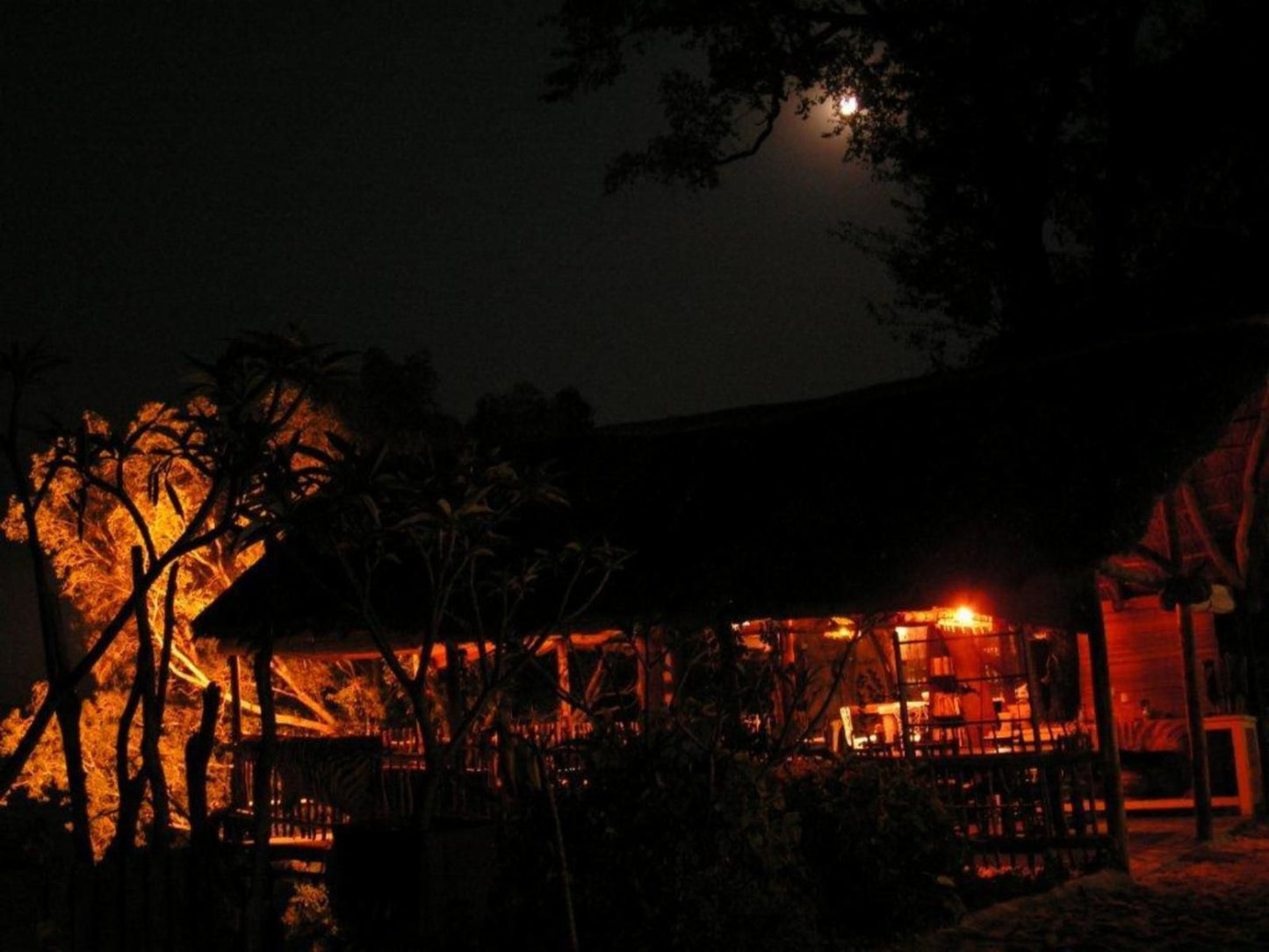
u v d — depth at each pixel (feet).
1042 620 34.60
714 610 33.96
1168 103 56.65
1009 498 32.99
